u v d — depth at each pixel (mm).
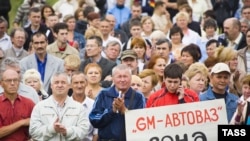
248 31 28172
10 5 38688
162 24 35625
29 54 28672
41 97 24297
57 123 21359
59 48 29234
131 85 23594
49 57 27328
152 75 23922
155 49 28203
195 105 21250
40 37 27172
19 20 37531
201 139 21234
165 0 38156
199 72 23516
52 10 33594
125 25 34562
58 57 29109
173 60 28406
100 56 27453
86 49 27547
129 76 21406
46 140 21531
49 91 26500
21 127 21812
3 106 21734
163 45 27719
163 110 21203
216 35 32719
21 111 21812
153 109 21188
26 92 22625
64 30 29188
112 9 37500
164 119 21203
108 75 26766
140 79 23656
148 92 23906
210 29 32594
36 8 33062
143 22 32938
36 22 32969
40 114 21625
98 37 27703
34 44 27141
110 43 28141
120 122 21328
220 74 22469
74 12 36875
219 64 22516
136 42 28391
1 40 30859
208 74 23984
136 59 25688
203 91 23609
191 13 36031
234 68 26188
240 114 21094
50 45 29344
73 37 32344
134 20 32594
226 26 30859
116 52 28156
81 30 33719
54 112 21672
